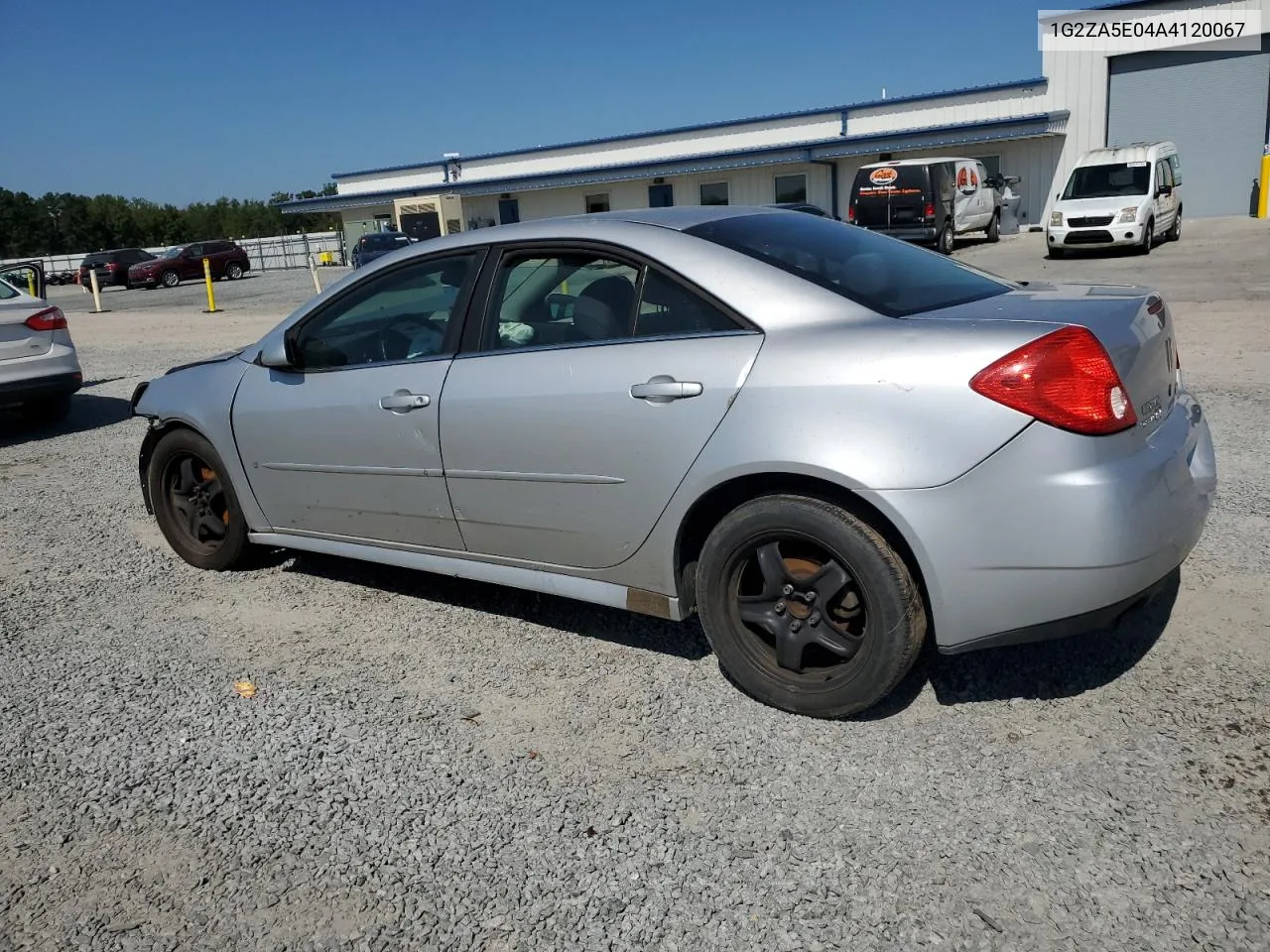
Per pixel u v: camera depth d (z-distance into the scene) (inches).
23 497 264.7
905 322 117.0
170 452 191.8
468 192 1672.0
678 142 1481.3
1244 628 138.9
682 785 114.0
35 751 130.9
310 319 168.6
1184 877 93.3
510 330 144.1
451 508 151.3
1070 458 106.5
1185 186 1109.7
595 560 138.9
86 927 97.5
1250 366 318.7
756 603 127.0
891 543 115.6
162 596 184.1
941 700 127.3
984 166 1126.4
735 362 121.3
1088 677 129.6
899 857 99.3
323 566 195.2
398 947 92.4
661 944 90.4
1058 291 135.3
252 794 118.1
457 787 116.7
